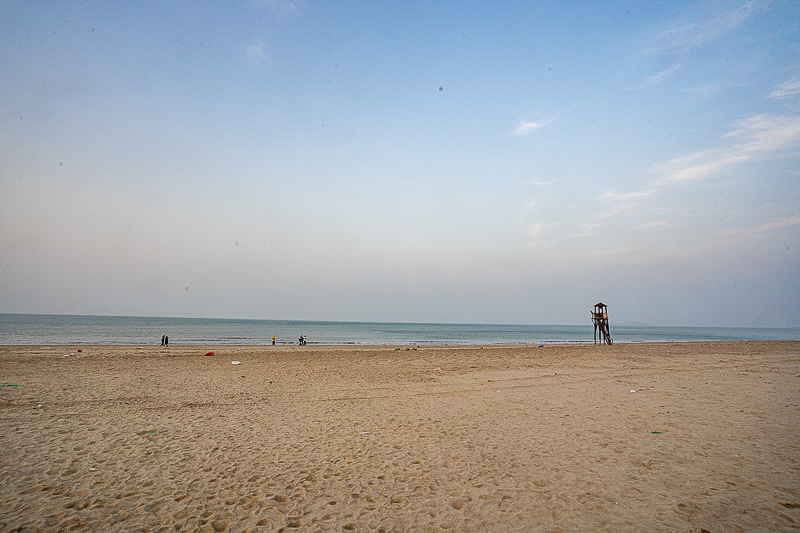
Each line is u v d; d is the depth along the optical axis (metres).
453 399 11.52
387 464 6.46
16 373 15.04
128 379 14.38
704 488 5.39
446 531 4.43
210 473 6.06
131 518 4.69
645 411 9.74
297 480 5.84
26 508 4.82
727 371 16.81
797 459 6.38
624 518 4.65
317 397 11.84
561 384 13.95
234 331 82.44
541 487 5.55
